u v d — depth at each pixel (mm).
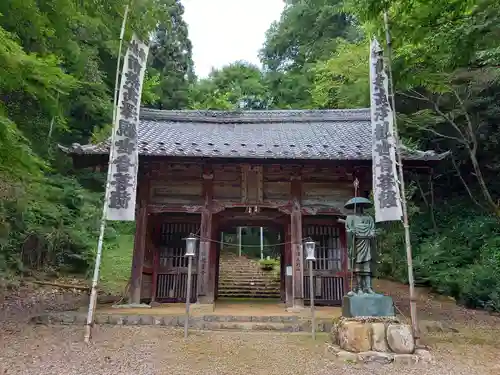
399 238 16984
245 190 11023
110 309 9828
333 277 11680
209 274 10578
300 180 11141
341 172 11195
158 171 11172
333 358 6414
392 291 14812
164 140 11398
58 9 9328
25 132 12922
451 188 19828
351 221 7430
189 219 12008
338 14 28453
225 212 11945
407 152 10617
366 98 17719
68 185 18781
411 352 6402
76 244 16531
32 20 9008
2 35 7383
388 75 8898
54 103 9773
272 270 20656
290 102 33094
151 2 10117
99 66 20438
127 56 8477
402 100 18047
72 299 11875
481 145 17812
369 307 6898
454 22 8844
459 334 8516
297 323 8734
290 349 6918
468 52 9258
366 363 6176
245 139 12133
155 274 11617
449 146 18406
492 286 12211
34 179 10172
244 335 7891
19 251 14633
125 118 8312
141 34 9539
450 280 13516
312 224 12039
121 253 19234
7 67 7879
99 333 7629
